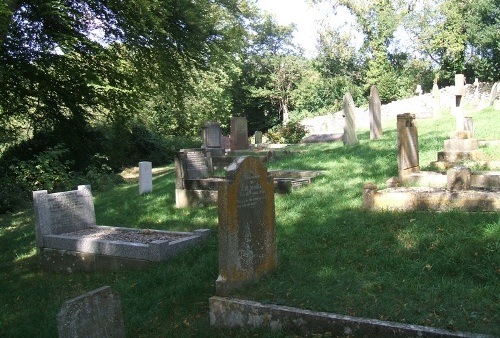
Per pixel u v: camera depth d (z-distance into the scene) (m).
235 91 48.38
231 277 6.06
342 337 5.06
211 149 22.42
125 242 8.81
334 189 10.99
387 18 47.03
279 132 31.06
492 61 42.94
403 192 8.81
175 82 19.31
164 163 31.45
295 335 5.30
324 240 7.83
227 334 5.66
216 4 19.05
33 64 16.52
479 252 6.39
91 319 4.86
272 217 6.79
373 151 15.41
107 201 16.20
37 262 9.90
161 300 6.82
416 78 48.69
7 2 13.19
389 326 4.84
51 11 14.45
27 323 6.87
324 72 51.28
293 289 6.02
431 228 7.49
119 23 16.78
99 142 23.56
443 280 5.84
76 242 9.23
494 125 17.48
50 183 20.91
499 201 7.92
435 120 22.95
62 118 20.09
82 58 17.47
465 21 42.91
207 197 12.42
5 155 22.47
